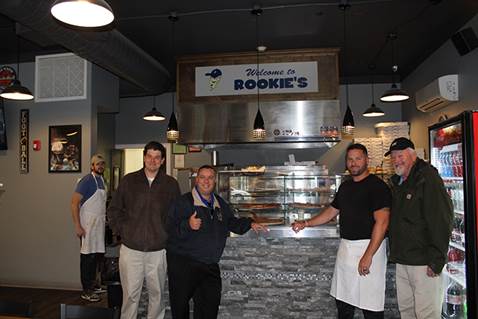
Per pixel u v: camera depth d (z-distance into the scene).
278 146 5.66
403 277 2.62
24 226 5.02
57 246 4.91
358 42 4.94
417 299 2.46
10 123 5.17
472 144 2.48
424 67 5.53
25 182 5.07
